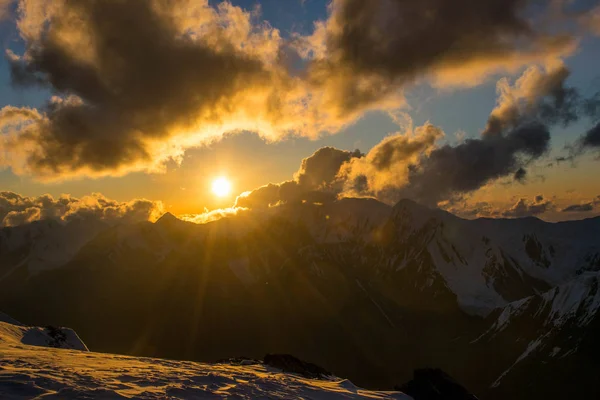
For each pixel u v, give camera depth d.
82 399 19.16
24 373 22.42
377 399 29.72
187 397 21.70
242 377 29.25
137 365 30.28
